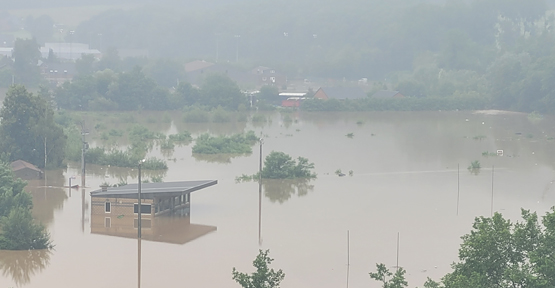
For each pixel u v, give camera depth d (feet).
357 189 339.16
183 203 297.12
